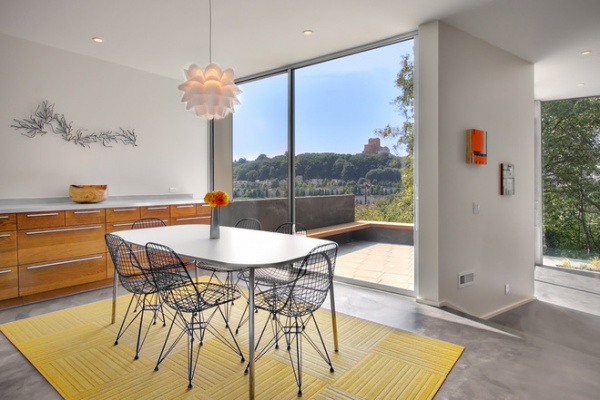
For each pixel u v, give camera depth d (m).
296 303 2.24
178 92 5.36
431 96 3.40
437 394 2.04
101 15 3.26
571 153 6.34
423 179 3.48
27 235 3.47
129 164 4.81
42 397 2.01
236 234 3.05
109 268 4.08
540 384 2.15
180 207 4.78
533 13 3.23
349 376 2.22
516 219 4.47
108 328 2.94
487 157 3.97
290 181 4.71
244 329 2.92
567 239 6.40
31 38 3.82
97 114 4.48
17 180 3.85
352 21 3.39
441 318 3.14
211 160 5.75
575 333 3.73
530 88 4.63
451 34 3.51
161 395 2.02
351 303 3.53
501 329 2.93
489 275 4.06
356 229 4.16
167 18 3.32
